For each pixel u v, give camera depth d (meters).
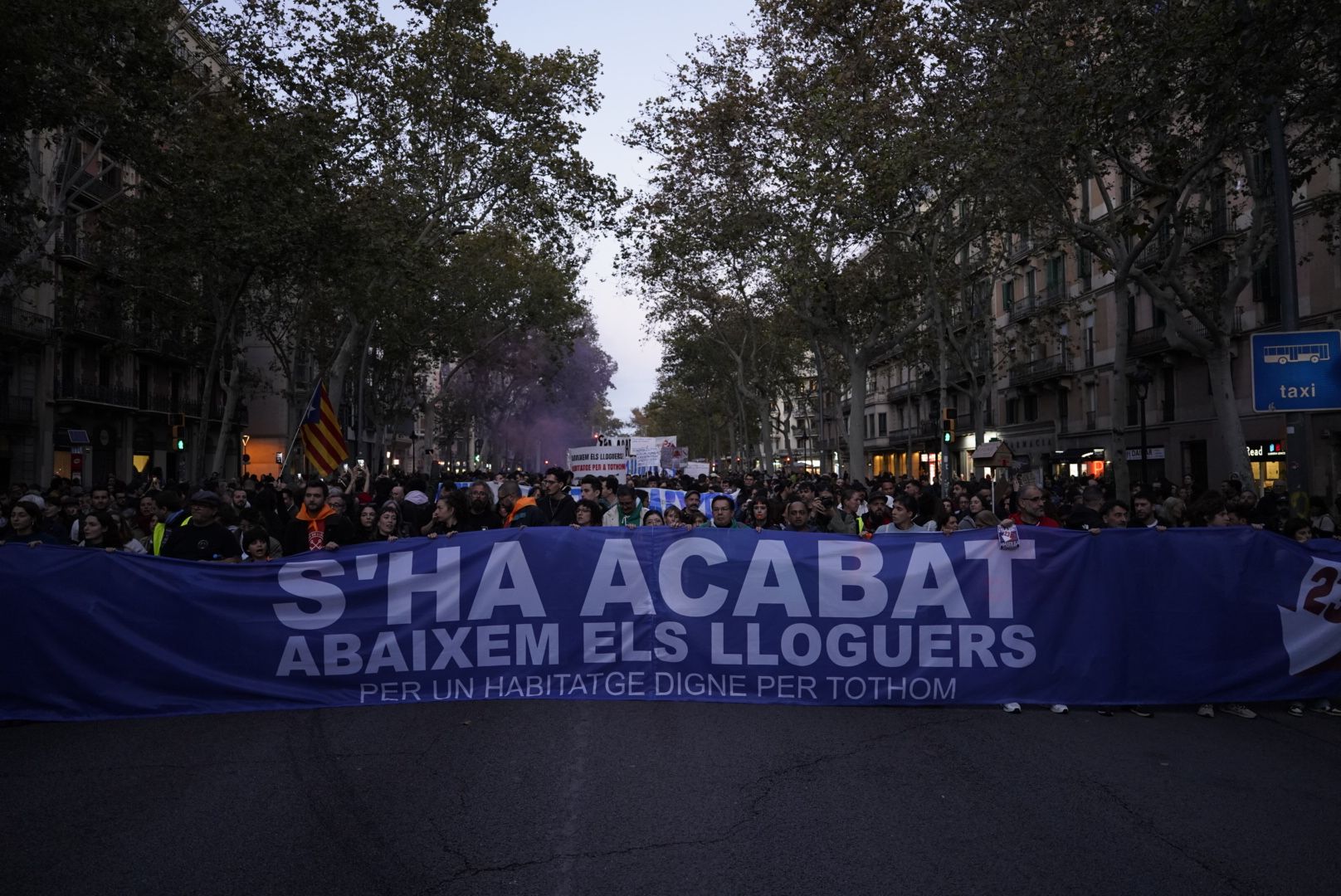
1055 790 5.44
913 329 27.55
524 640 7.55
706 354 48.19
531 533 7.58
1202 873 4.34
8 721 6.83
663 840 4.68
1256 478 27.66
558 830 4.79
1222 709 7.42
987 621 7.46
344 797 5.27
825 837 4.71
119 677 7.04
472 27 22.66
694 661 7.53
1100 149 14.00
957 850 4.56
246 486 15.30
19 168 14.46
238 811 5.06
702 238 24.50
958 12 15.22
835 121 18.70
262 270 19.84
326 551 7.40
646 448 40.97
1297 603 7.45
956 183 17.39
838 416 41.53
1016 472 38.91
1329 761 6.07
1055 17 13.94
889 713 7.22
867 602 7.48
